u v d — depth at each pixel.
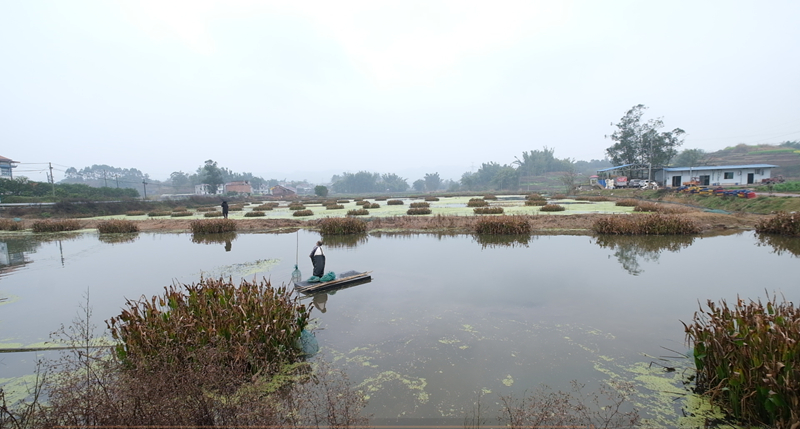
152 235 19.56
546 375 4.54
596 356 4.99
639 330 5.77
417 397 4.12
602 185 49.78
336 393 4.17
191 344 4.40
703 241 13.25
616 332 5.72
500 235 16.25
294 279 9.22
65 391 3.40
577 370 4.65
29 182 38.56
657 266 9.71
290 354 5.02
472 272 9.62
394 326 6.21
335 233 17.86
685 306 6.70
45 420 3.19
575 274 9.16
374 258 11.82
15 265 12.00
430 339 5.66
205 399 3.45
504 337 5.66
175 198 53.00
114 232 20.27
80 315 7.12
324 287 8.28
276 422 3.37
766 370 3.32
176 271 10.63
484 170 107.75
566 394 4.04
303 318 5.50
